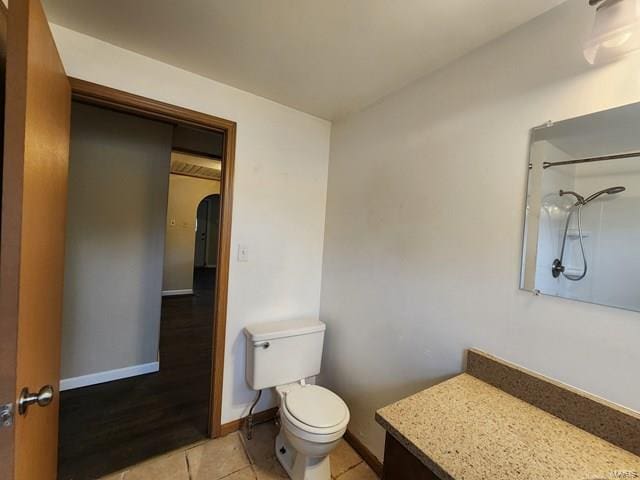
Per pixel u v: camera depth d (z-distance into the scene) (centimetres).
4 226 72
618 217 89
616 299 89
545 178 105
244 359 192
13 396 72
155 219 263
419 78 153
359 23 116
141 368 260
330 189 216
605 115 92
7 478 71
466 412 98
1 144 93
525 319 109
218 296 182
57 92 106
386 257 169
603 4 78
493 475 73
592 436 89
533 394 104
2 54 93
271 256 198
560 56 102
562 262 100
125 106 150
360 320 186
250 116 183
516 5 103
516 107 113
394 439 93
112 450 170
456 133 134
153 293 264
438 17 110
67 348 230
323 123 214
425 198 148
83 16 122
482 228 123
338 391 203
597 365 92
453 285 134
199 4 111
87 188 232
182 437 184
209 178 572
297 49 136
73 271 230
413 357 152
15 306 72
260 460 169
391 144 169
